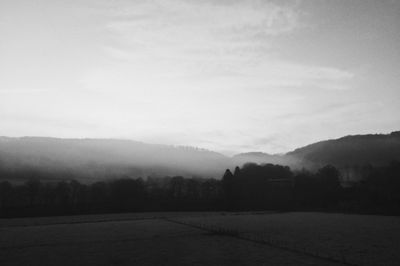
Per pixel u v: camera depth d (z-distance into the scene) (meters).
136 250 50.53
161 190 177.25
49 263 42.53
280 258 43.88
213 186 184.12
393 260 42.19
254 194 160.62
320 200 142.62
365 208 119.56
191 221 93.62
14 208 125.50
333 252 47.41
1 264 42.34
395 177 146.00
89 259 44.53
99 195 158.38
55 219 103.44
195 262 42.00
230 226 80.44
